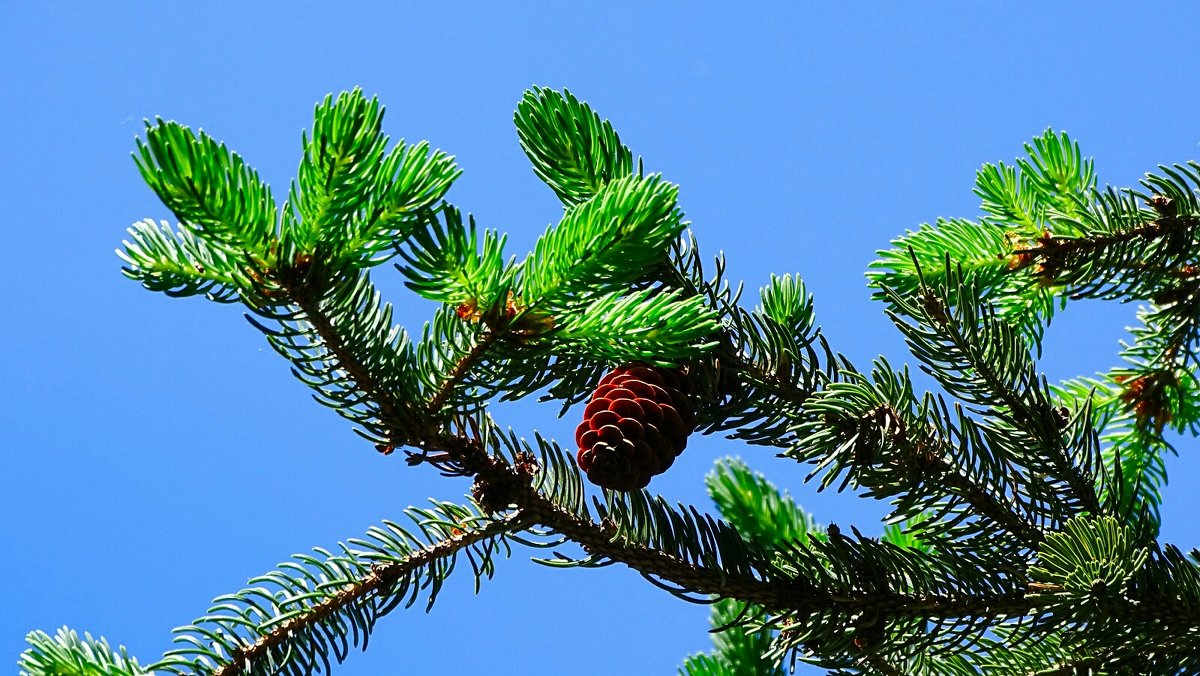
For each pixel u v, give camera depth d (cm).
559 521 161
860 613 162
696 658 183
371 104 150
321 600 160
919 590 163
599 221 154
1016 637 165
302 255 153
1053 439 165
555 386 163
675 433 160
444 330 158
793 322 173
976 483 164
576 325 156
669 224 154
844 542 163
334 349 155
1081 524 160
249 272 153
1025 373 165
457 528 162
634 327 156
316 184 151
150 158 149
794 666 165
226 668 159
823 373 167
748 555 162
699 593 162
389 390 157
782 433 166
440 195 153
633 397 161
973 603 163
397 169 152
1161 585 162
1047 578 161
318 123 150
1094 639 162
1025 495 164
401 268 154
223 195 150
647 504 162
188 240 153
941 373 165
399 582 161
